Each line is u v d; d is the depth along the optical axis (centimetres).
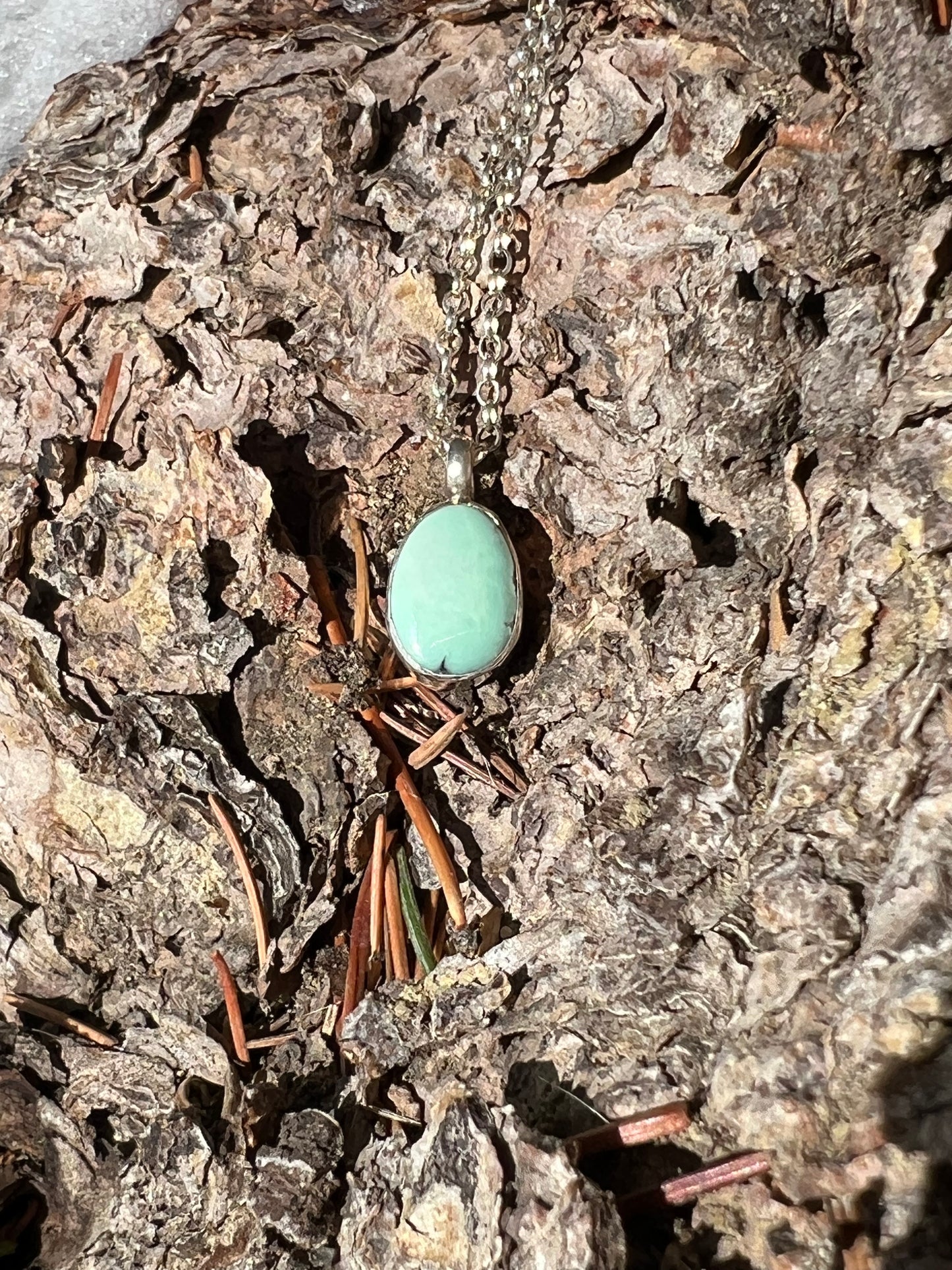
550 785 9
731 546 9
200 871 10
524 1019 9
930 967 7
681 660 9
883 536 8
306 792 10
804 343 9
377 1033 9
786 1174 7
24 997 10
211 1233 9
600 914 9
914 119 8
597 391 10
